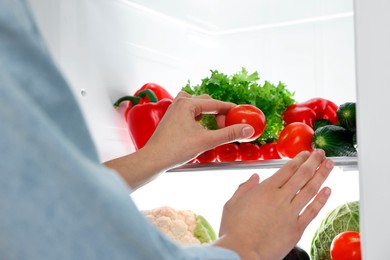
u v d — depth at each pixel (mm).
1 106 509
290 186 951
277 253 889
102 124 1643
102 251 545
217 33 1845
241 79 1506
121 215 551
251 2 1794
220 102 1326
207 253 641
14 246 526
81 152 568
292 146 1357
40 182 521
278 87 1507
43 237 527
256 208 901
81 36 1593
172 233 1587
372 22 1007
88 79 1608
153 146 1238
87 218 537
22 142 514
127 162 1212
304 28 1730
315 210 977
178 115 1257
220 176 1755
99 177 553
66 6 1561
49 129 528
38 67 549
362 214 997
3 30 531
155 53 1792
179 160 1235
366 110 1005
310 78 1719
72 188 531
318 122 1471
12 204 517
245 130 1250
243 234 858
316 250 1460
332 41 1690
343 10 1672
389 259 984
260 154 1466
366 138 1003
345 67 1674
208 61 1857
